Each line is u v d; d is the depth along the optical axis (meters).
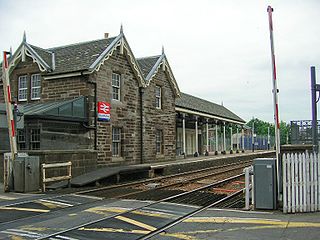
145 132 25.11
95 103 20.45
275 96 9.57
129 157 23.30
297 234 7.04
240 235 7.10
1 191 13.74
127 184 16.06
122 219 8.67
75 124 19.75
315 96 10.34
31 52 21.95
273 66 9.52
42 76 21.53
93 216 9.06
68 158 16.25
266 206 9.52
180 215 9.15
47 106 19.09
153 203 10.86
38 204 10.84
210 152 46.41
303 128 13.08
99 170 17.64
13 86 22.95
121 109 22.77
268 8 9.60
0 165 15.64
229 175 21.36
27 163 13.56
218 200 11.53
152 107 26.11
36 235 7.21
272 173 9.52
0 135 18.19
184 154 31.94
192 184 16.66
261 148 66.62
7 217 8.95
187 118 34.78
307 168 9.20
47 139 18.59
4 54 13.86
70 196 12.36
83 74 20.03
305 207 9.15
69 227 7.87
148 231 7.53
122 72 22.98
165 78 28.06
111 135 21.72
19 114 14.91
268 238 6.84
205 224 8.09
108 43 22.44
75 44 24.45
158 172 21.73
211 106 45.19
